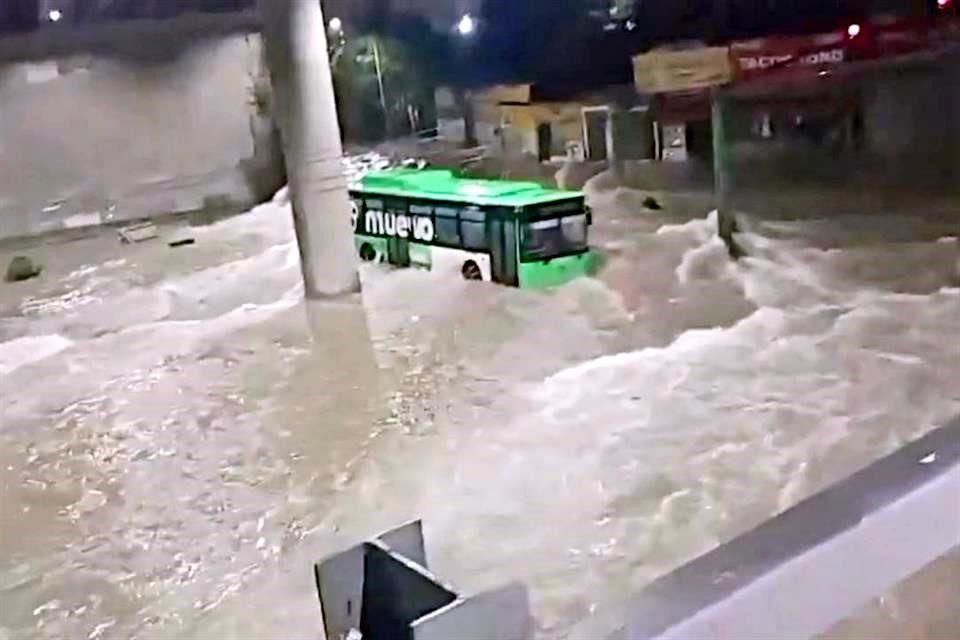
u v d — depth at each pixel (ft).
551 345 79.92
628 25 129.70
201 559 51.57
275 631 43.68
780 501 48.96
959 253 86.99
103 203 167.84
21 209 161.58
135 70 165.99
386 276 113.39
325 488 58.23
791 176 118.93
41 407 80.38
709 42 121.08
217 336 96.73
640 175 133.90
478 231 103.45
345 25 162.61
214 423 71.92
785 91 113.70
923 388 60.13
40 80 159.43
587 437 60.44
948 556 31.19
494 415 66.28
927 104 106.63
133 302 116.47
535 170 144.36
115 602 48.32
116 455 67.92
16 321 112.16
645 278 95.45
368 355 84.02
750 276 90.58
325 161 105.09
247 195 178.91
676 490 51.83
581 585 43.70
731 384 65.62
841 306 78.38
